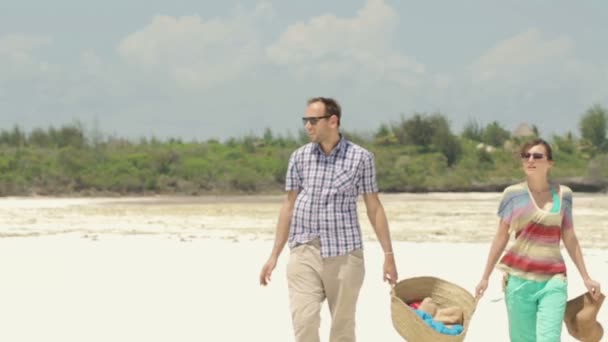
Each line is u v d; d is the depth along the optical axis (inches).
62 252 711.1
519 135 2920.8
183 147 2485.2
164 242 808.3
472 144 2746.1
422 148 2591.0
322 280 250.4
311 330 249.0
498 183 2298.2
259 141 2711.6
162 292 477.7
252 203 1663.4
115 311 413.7
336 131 251.4
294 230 252.5
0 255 688.4
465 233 922.7
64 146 2475.4
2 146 2490.2
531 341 253.6
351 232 249.4
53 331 362.0
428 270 593.0
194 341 341.1
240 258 662.5
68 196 2005.4
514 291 250.7
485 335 351.3
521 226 250.2
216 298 455.2
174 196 2053.4
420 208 1450.5
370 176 252.1
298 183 255.4
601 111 2839.6
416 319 235.5
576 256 252.7
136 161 2252.7
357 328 368.2
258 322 382.9
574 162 2640.3
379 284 504.4
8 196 1984.5
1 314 404.8
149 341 340.8
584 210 1380.4
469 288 503.2
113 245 776.9
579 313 249.9
